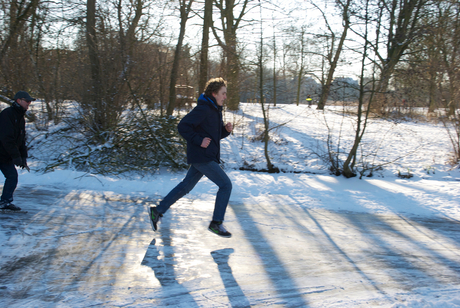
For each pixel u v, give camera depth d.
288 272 2.86
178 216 4.15
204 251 3.20
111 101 6.96
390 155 8.77
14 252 2.91
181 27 8.48
